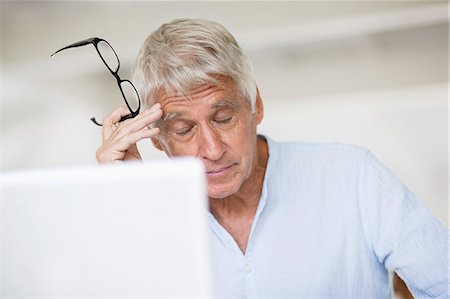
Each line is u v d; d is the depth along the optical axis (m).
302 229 1.66
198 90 1.41
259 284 1.62
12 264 0.91
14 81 3.85
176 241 0.85
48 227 0.89
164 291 0.87
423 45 3.61
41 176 0.87
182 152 1.48
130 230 0.86
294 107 3.84
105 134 1.63
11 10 3.72
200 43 1.43
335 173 1.71
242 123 1.47
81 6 3.71
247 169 1.51
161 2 3.69
